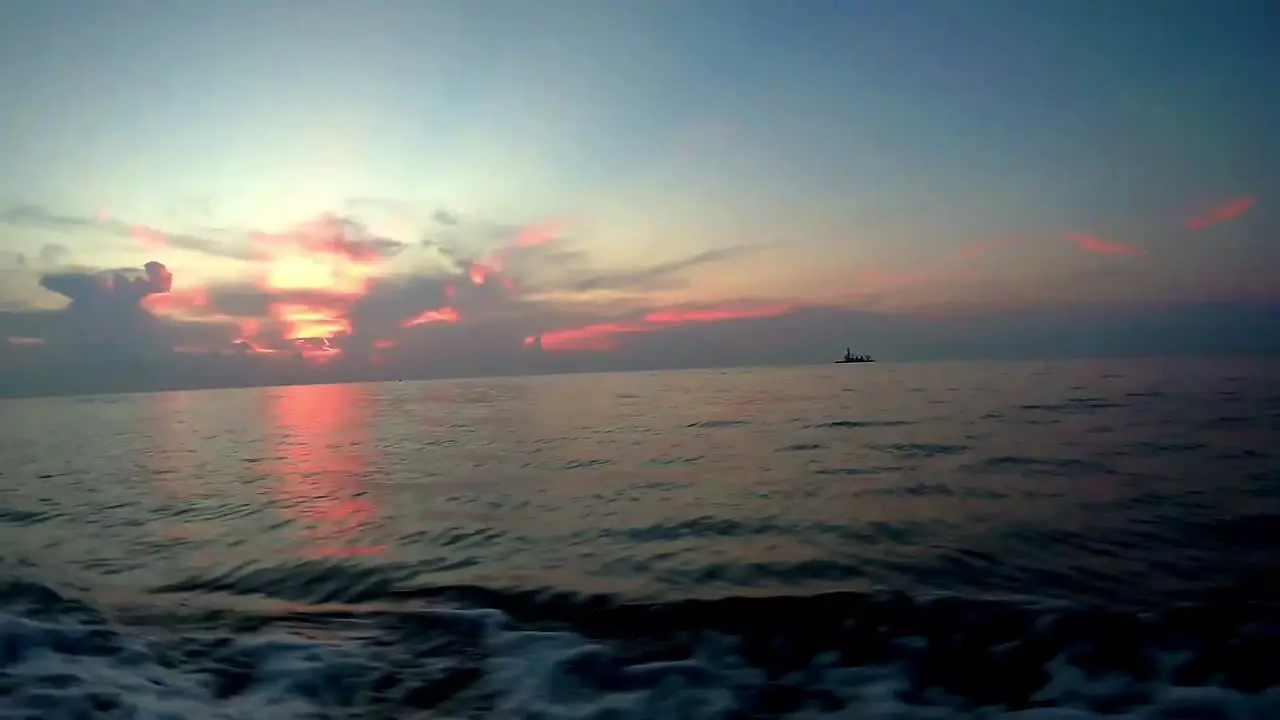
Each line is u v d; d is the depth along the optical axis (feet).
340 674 18.16
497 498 39.60
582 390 162.61
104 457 62.95
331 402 152.97
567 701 16.78
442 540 30.94
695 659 18.78
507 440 66.28
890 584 23.29
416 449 61.41
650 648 19.49
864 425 67.31
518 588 24.35
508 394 157.38
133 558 29.22
